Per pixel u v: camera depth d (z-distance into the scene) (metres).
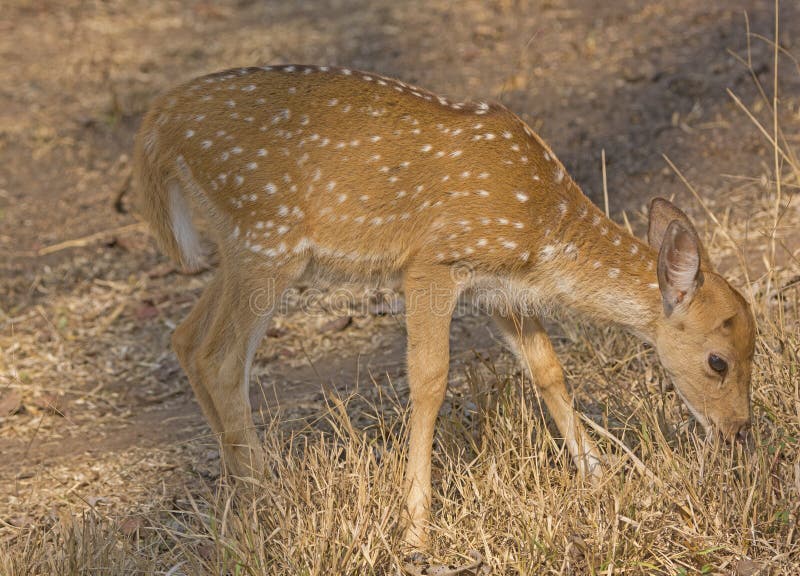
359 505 6.52
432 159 7.03
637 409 7.32
